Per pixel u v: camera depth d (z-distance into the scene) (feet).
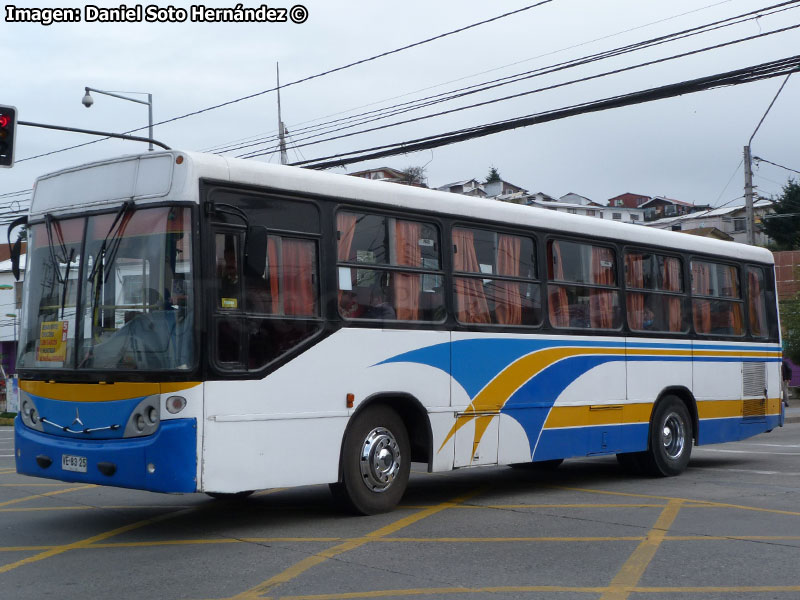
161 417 24.13
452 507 31.45
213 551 24.09
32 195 28.55
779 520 28.86
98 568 22.31
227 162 25.77
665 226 248.11
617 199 332.39
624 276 38.58
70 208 27.12
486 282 32.78
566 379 35.40
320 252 27.76
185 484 23.94
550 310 35.06
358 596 19.54
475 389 31.94
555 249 35.68
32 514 30.55
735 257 45.06
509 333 33.24
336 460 27.81
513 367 33.32
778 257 139.64
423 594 19.72
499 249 33.53
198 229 24.81
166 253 24.79
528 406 33.81
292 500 33.27
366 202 29.19
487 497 34.06
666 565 22.59
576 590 20.13
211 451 24.45
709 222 240.12
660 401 39.99
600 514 30.01
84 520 29.30
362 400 28.43
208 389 24.50
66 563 22.90
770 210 227.81
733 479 39.60
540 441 34.22
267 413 25.85
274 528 27.35
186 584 20.62
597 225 37.47
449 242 31.65
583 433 36.01
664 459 39.96
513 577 21.27
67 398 26.05
